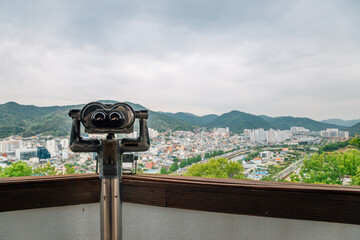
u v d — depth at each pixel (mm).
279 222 1453
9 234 1551
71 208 1673
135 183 1705
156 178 1669
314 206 1366
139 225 1714
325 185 1462
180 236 1623
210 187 1530
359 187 1409
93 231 1717
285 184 1501
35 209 1596
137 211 1715
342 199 1326
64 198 1622
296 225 1425
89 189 1687
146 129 1194
